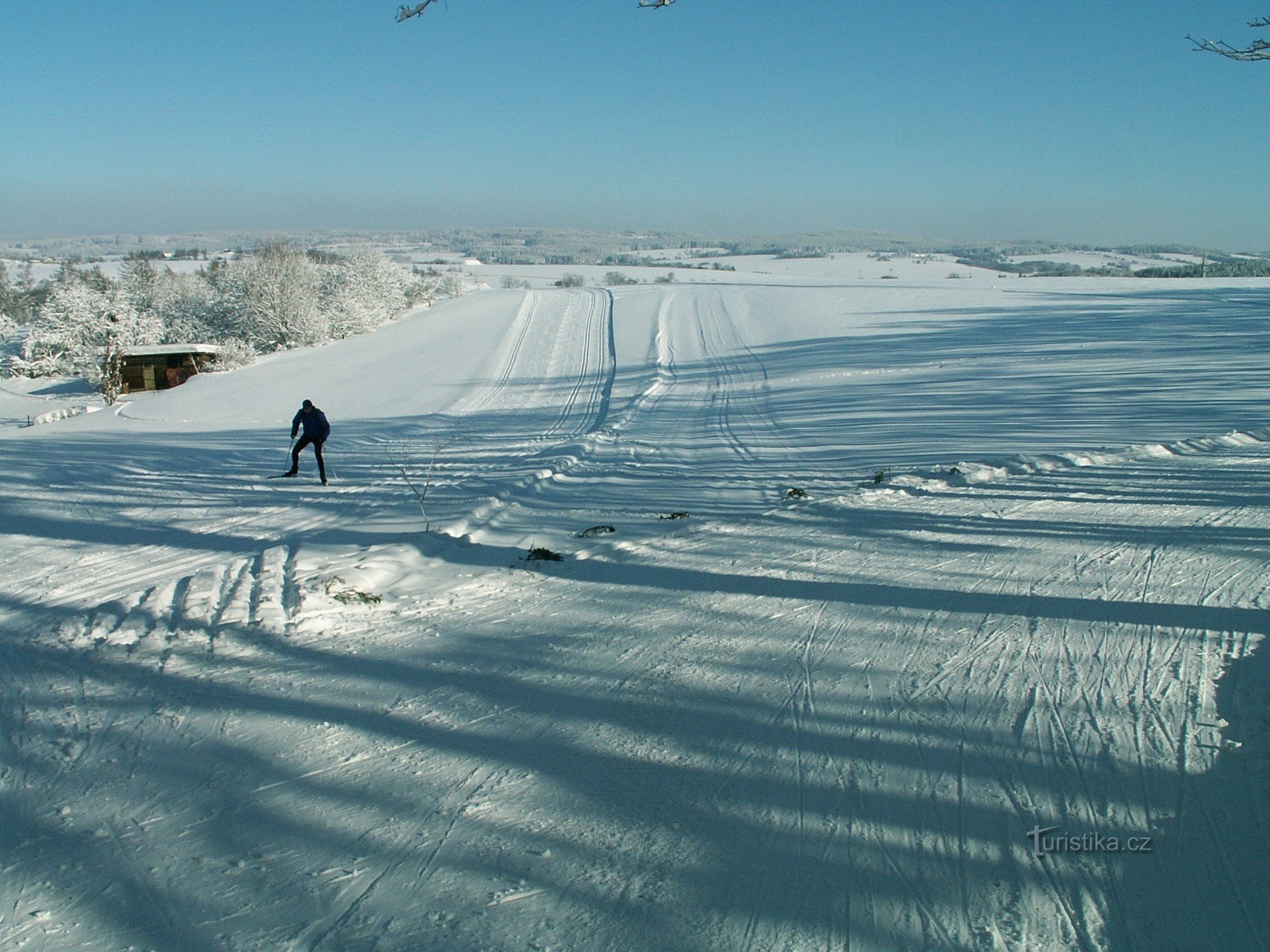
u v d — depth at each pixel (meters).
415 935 3.22
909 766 4.38
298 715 5.22
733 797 4.13
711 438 20.19
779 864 3.59
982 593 7.16
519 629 6.62
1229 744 4.48
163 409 33.28
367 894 3.48
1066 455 13.88
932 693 5.25
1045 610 6.70
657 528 10.12
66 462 19.64
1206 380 24.64
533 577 8.05
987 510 10.35
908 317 47.78
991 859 3.59
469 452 20.50
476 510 11.48
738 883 3.47
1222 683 5.24
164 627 7.01
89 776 4.58
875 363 32.91
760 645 6.14
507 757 4.61
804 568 8.07
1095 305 50.88
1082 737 4.64
